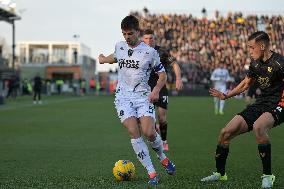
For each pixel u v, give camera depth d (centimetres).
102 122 4397
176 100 9825
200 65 13138
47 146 2667
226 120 4706
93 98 10981
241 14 14275
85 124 4175
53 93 14588
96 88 15425
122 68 1653
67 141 2911
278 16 14112
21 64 15612
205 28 14138
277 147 2641
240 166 1970
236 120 1603
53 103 8312
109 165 1994
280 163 2058
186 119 4822
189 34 13975
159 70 1644
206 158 2212
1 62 11500
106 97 11738
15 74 11419
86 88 16112
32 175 1753
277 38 13838
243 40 13825
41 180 1650
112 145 2708
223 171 1653
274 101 1592
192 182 1612
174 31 14038
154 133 1642
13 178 1691
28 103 8262
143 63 1622
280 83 1588
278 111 1568
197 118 4978
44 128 3794
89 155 2300
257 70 1606
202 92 12569
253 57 1585
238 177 1712
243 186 1541
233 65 13062
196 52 13512
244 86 1681
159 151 1705
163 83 1641
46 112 5850
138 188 1506
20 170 1869
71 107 7000
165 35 13912
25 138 3078
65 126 3975
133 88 1647
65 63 15750
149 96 1611
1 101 7712
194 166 1975
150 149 2550
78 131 3556
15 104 7906
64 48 16188
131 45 1631
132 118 1628
